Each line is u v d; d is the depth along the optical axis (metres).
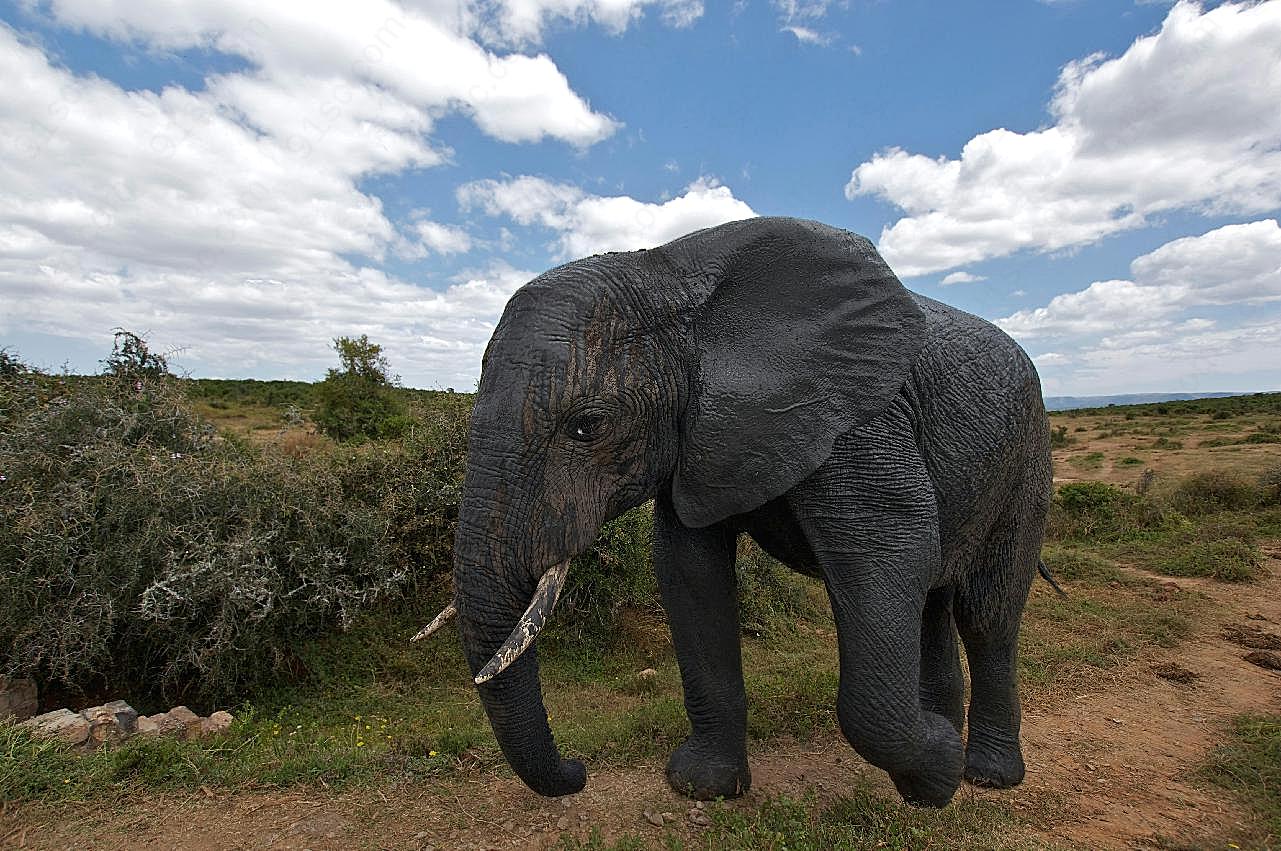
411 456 8.47
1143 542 13.91
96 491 6.28
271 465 7.10
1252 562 11.84
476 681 2.64
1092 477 25.52
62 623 5.71
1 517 5.92
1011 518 4.26
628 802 3.87
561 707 6.18
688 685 3.96
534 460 2.85
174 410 7.97
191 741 4.68
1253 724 5.61
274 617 6.49
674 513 3.77
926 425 3.64
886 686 3.23
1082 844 3.79
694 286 3.15
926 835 3.45
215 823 3.61
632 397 3.00
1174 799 4.45
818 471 3.30
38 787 3.80
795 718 5.16
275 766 4.19
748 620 8.58
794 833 3.39
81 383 7.86
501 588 2.87
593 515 2.96
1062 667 6.95
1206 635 8.40
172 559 6.00
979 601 4.36
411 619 7.70
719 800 3.75
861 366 3.28
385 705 6.29
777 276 3.24
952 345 3.83
